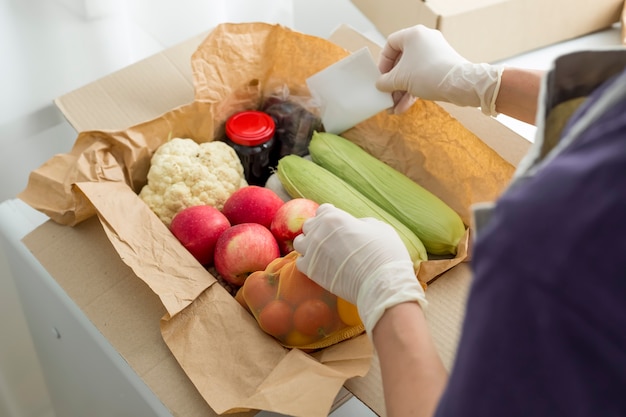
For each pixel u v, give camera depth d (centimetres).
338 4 141
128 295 78
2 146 115
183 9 113
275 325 75
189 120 95
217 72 97
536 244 38
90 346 87
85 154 87
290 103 103
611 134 38
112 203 81
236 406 66
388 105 95
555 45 120
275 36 97
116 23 111
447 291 82
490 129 93
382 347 61
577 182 38
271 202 89
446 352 76
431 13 105
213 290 77
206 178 92
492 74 87
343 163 96
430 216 90
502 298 39
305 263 74
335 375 69
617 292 37
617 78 42
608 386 38
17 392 149
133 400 83
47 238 84
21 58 105
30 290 98
